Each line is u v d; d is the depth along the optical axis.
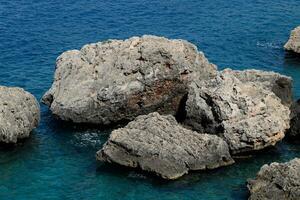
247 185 43.84
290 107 53.34
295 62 69.81
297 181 41.44
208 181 45.97
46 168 47.69
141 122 48.78
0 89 51.69
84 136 52.38
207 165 47.12
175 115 55.28
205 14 83.94
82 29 77.81
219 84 51.78
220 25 79.88
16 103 50.88
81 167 47.81
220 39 75.31
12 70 64.94
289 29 79.00
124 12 84.00
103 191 44.78
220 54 71.06
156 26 79.31
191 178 46.19
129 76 53.38
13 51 69.88
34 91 60.34
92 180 46.06
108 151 47.41
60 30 77.06
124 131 47.94
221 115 49.78
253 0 89.69
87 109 53.12
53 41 73.44
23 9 83.44
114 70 53.81
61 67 56.16
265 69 67.62
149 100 53.88
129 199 43.88
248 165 48.28
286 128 50.44
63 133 52.72
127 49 54.66
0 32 75.06
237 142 48.78
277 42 75.06
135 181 45.72
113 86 52.88
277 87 56.38
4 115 49.84
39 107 54.09
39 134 52.41
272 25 80.19
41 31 76.31
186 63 54.34
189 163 46.59
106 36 75.75
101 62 54.81
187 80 54.62
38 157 49.09
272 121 49.34
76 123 53.59
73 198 44.00
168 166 45.91
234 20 81.69
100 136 52.44
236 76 56.62
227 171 47.31
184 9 85.75
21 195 44.41
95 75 54.28
